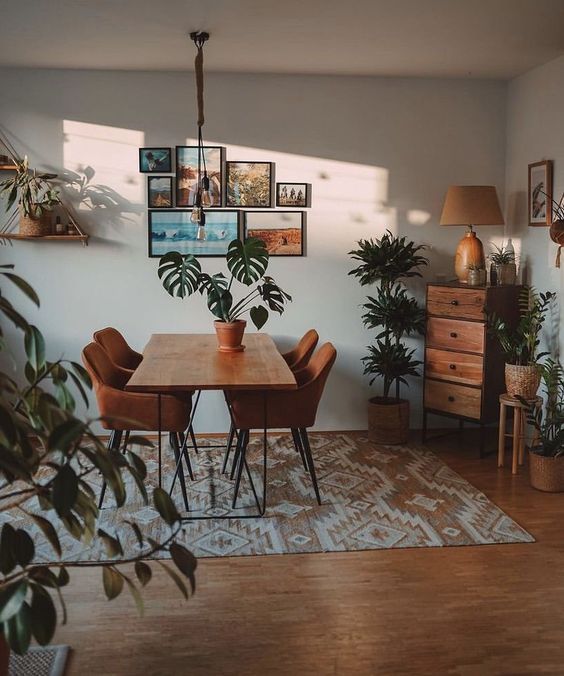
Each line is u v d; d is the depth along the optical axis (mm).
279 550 3777
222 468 5074
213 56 5125
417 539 3920
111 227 5703
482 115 5918
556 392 4891
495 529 4055
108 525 4066
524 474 5035
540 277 5418
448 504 4434
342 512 4293
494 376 5398
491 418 5426
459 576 3504
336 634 2982
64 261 5699
